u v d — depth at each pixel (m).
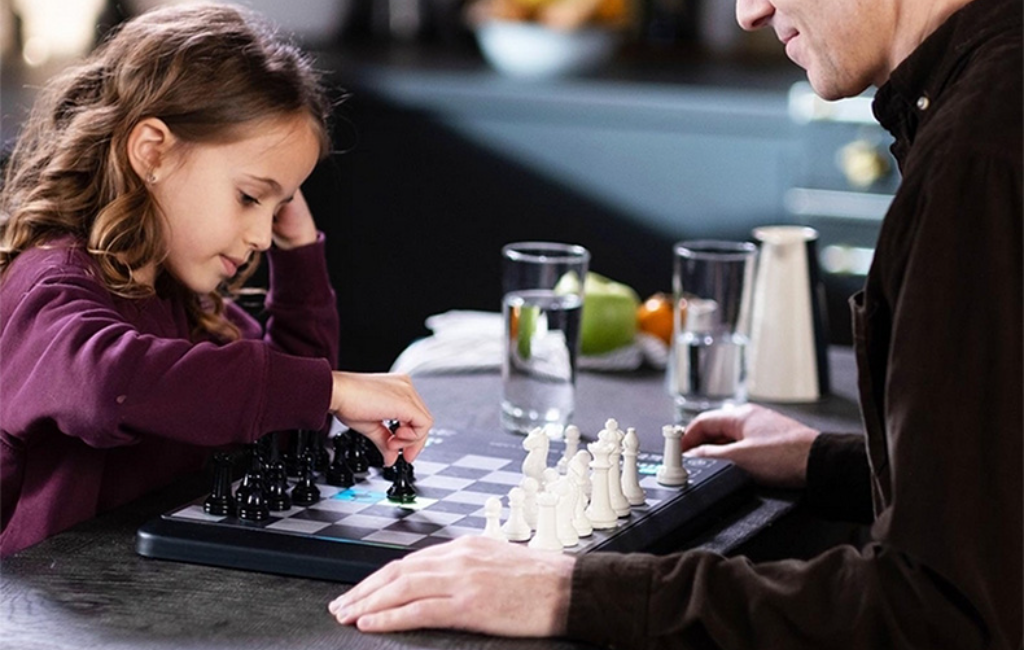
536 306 2.23
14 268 1.92
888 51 1.60
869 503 1.97
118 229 1.92
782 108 4.77
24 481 1.87
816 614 1.40
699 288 2.41
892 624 1.38
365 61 5.31
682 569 1.44
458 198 5.11
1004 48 1.44
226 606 1.48
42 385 1.70
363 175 5.15
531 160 5.03
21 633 1.41
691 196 4.91
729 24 5.74
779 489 2.04
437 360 2.65
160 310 2.02
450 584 1.44
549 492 1.60
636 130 4.92
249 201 1.99
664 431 1.87
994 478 1.36
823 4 1.60
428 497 1.76
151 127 1.94
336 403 1.72
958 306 1.37
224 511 1.68
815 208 4.78
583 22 5.18
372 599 1.45
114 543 1.66
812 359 2.52
